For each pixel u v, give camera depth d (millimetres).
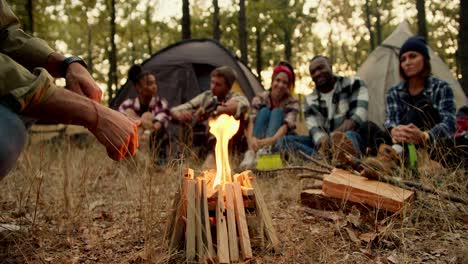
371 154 3732
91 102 1259
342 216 2033
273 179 2922
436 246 1651
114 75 17781
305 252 1600
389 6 23422
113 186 2986
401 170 2420
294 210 2213
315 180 2795
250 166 3502
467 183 2148
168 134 4449
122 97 6566
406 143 2811
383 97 5277
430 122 3078
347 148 3025
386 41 5625
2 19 1545
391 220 1820
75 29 21172
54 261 1573
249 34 23625
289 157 3350
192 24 23594
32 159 3189
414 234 1789
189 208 1521
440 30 22750
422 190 2100
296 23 23234
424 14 12805
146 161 2688
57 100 1188
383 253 1618
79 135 5910
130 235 1863
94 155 4059
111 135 1270
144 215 1745
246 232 1540
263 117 4141
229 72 4262
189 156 3398
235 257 1476
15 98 1093
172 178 2623
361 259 1554
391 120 3324
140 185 2262
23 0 13117
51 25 17328
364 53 28609
